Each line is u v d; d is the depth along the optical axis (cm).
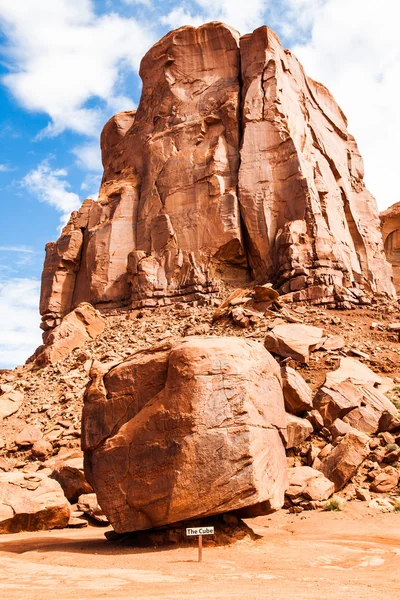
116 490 1284
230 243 3522
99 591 849
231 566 1053
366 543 1288
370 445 1995
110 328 3375
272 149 3619
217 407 1240
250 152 3638
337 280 3322
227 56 4047
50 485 1708
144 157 4062
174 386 1262
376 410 2198
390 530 1452
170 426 1241
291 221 3444
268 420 1330
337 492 1848
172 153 3916
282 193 3547
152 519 1245
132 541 1305
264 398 1332
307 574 991
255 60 3884
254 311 3089
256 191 3559
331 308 3206
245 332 2873
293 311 3116
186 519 1234
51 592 841
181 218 3684
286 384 2184
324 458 1964
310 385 2395
